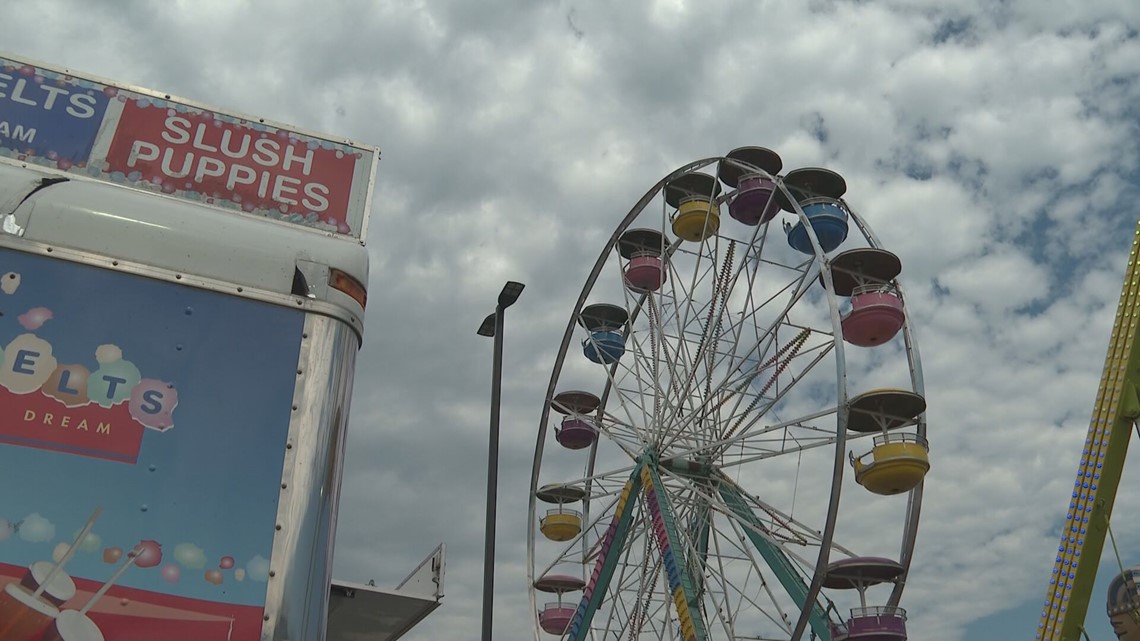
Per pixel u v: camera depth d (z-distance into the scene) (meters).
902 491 22.58
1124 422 11.88
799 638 19.62
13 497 3.25
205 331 3.79
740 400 25.55
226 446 3.60
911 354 24.45
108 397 3.53
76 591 3.18
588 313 32.38
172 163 4.47
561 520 29.08
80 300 3.66
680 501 26.38
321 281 4.10
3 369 3.45
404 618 9.33
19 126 4.29
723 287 26.98
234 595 3.35
